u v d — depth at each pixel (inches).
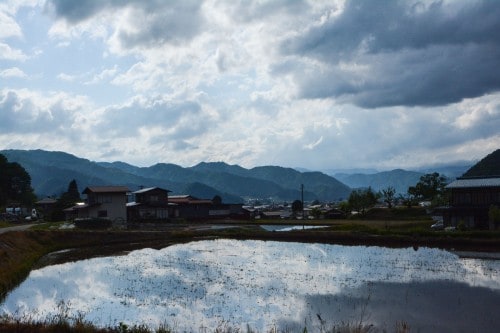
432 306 848.9
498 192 2082.9
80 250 1891.0
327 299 916.0
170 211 3440.0
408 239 1884.8
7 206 3863.2
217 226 2920.8
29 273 1320.1
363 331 679.1
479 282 1056.8
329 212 3870.6
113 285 1101.7
